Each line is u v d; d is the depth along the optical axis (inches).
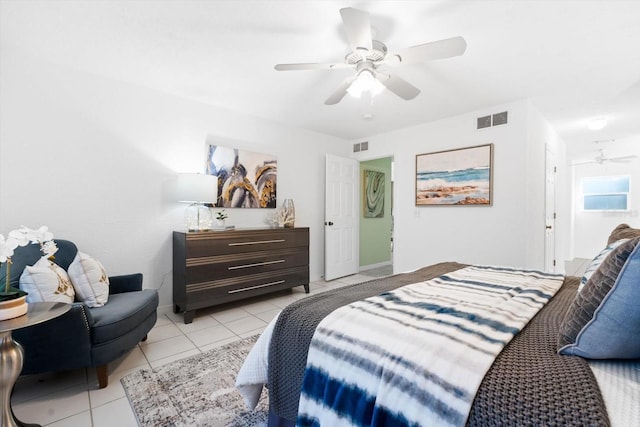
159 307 122.3
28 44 87.9
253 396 55.8
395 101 129.3
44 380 74.2
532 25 75.9
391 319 43.6
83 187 104.8
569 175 256.8
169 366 80.2
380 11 70.5
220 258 121.5
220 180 138.2
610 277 31.4
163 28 79.2
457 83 110.7
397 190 173.8
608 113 144.8
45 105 97.7
